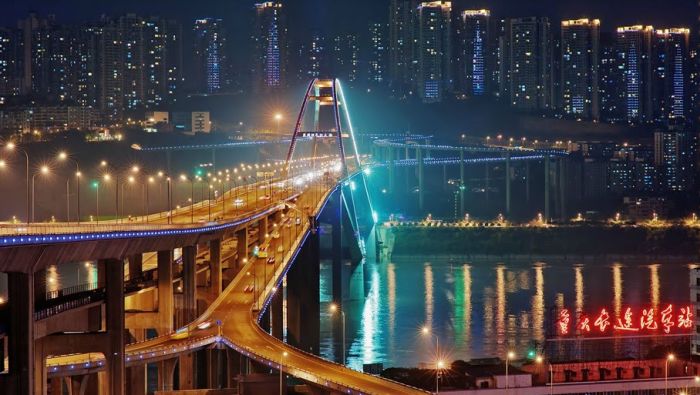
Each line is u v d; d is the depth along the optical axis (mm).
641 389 185875
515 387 182000
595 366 188375
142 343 182250
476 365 197375
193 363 194250
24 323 142375
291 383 185750
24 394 142250
